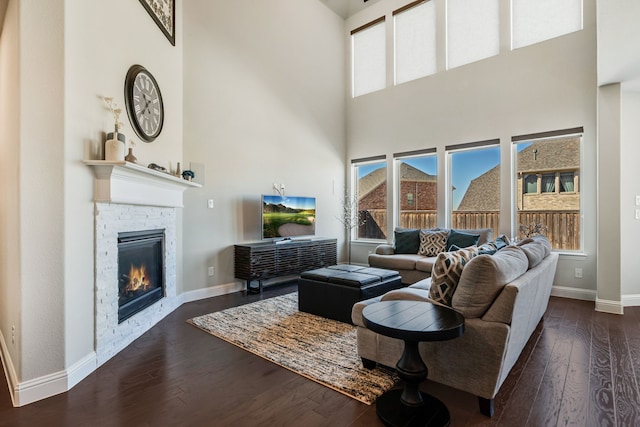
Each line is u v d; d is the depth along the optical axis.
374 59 6.34
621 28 2.52
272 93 5.24
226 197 4.57
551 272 2.92
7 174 2.21
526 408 1.88
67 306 2.11
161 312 3.45
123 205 2.75
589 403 1.92
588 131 4.18
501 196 4.84
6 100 2.27
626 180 3.98
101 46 2.50
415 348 1.83
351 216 6.60
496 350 1.76
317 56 6.08
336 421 1.78
